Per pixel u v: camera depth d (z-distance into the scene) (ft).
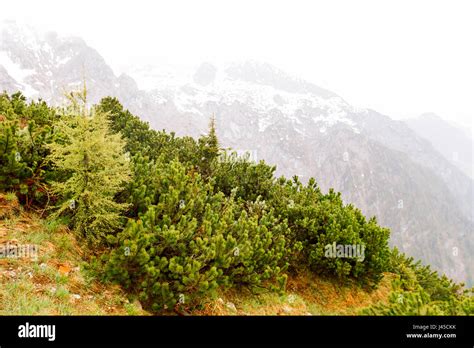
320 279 29.76
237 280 22.21
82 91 18.30
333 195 39.17
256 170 35.22
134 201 21.06
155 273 16.46
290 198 34.04
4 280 13.79
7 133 17.98
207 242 18.98
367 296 30.01
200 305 18.84
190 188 22.68
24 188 18.74
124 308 15.83
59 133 20.45
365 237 31.04
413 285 34.04
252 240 23.12
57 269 15.93
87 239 18.94
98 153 18.48
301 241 29.94
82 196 18.24
